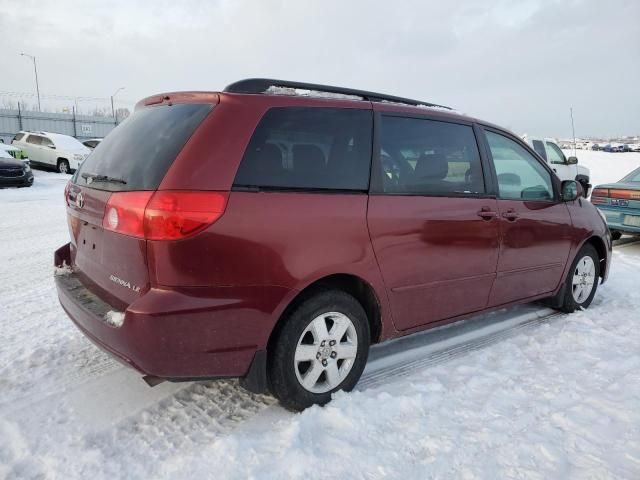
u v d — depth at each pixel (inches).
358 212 117.9
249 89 113.7
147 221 96.7
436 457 99.7
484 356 147.9
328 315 116.0
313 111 117.3
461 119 149.5
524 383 131.3
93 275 118.0
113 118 1750.7
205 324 99.4
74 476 93.9
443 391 126.2
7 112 1508.4
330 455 99.3
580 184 178.1
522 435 107.5
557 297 186.2
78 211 123.3
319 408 114.9
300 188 110.9
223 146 103.3
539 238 166.1
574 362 144.6
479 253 145.9
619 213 328.2
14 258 274.5
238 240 101.0
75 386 127.5
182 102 115.0
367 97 133.5
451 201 138.7
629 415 115.8
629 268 264.2
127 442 104.5
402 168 130.6
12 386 126.8
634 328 172.2
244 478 92.7
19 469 95.5
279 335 110.0
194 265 97.7
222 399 122.0
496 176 154.9
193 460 97.7
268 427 110.0
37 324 170.4
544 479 94.0
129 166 108.2
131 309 97.0
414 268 129.6
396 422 111.9
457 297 143.9
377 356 147.4
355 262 117.1
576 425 111.5
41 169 916.0
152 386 120.6
